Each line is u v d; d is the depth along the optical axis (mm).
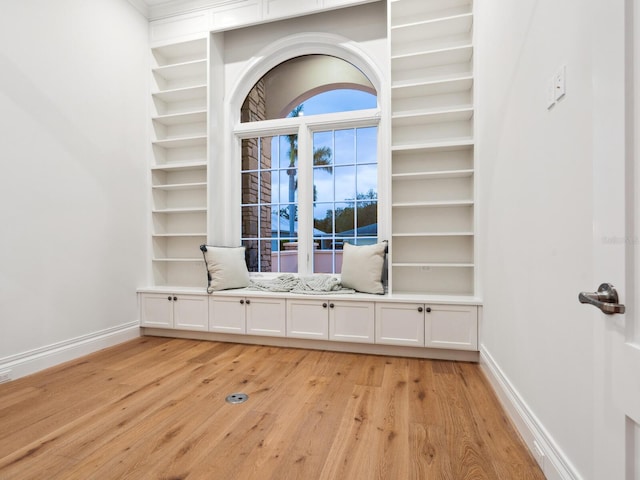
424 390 2137
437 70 3082
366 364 2621
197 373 2434
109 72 3131
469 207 3055
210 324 3234
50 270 2580
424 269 3152
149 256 3602
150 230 3607
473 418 1796
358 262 3025
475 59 2719
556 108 1294
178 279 3844
